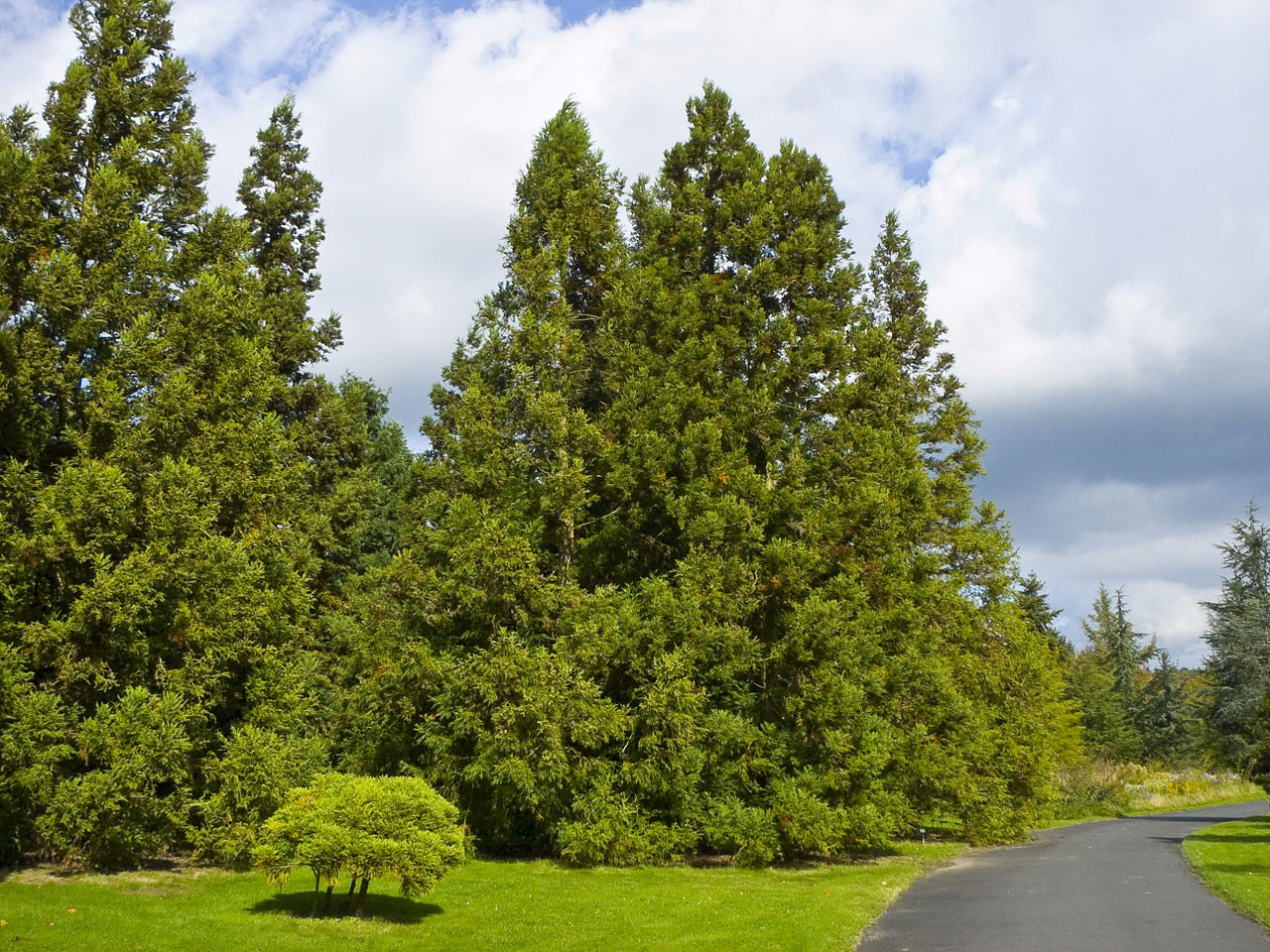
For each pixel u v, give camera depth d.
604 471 22.06
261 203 30.41
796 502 21.91
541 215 23.20
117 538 14.92
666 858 19.42
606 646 18.84
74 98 17.48
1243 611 50.81
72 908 11.66
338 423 29.50
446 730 19.33
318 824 11.81
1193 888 14.52
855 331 26.22
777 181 25.77
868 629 22.36
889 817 20.55
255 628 16.98
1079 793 37.31
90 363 16.36
